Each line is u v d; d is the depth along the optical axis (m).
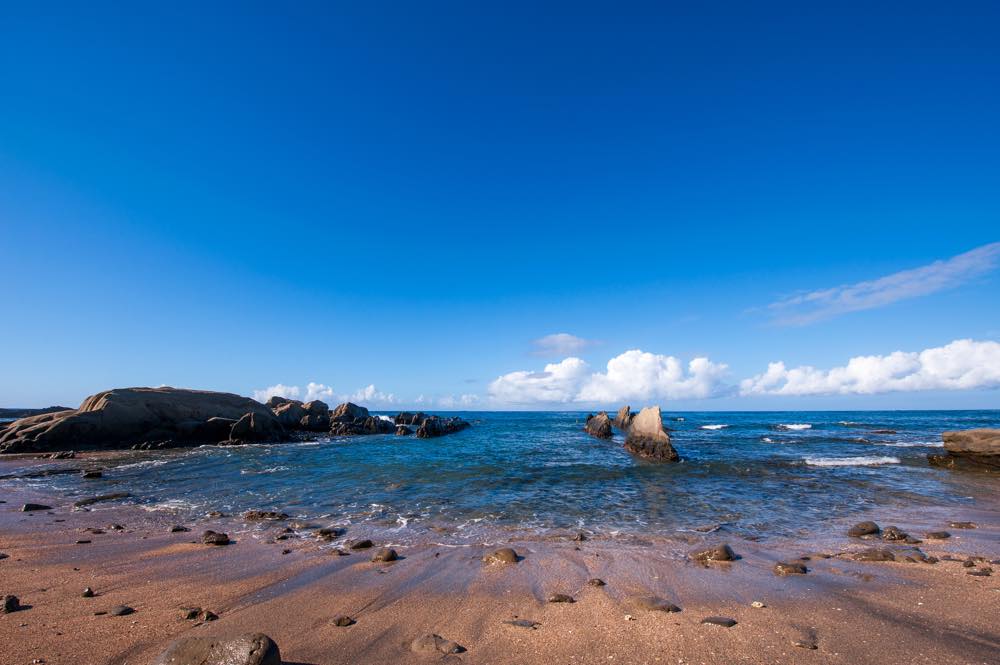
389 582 8.59
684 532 12.41
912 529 12.86
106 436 38.72
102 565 9.58
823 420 93.62
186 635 6.23
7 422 44.97
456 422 65.19
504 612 7.15
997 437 23.08
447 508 15.24
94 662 5.41
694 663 5.50
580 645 5.97
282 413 56.66
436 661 5.57
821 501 16.42
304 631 6.46
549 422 90.25
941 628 6.43
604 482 20.09
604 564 9.66
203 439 43.19
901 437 44.19
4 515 14.55
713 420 104.38
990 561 9.69
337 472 23.19
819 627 6.51
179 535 12.14
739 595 7.85
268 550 10.75
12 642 5.93
